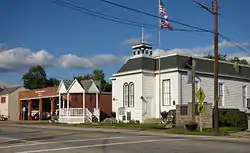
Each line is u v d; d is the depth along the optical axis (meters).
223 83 43.53
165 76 40.72
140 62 41.50
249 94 46.72
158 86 41.25
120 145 16.75
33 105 72.44
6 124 45.28
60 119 48.50
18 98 73.19
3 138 21.69
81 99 52.62
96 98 48.78
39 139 20.62
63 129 31.25
